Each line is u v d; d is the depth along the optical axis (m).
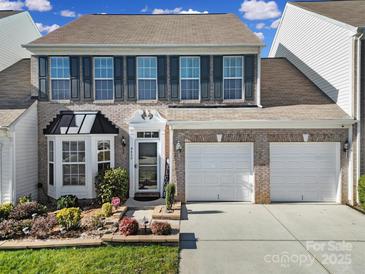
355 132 11.42
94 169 11.88
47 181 12.54
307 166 11.88
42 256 6.76
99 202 11.55
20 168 11.38
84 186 11.80
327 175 11.88
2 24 15.51
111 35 13.67
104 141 12.37
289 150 11.88
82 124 11.97
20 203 10.31
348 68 11.71
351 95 11.48
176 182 11.66
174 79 12.96
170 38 13.38
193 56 12.97
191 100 13.02
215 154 11.88
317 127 11.54
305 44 15.74
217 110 12.48
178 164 11.66
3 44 15.64
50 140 12.23
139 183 12.65
